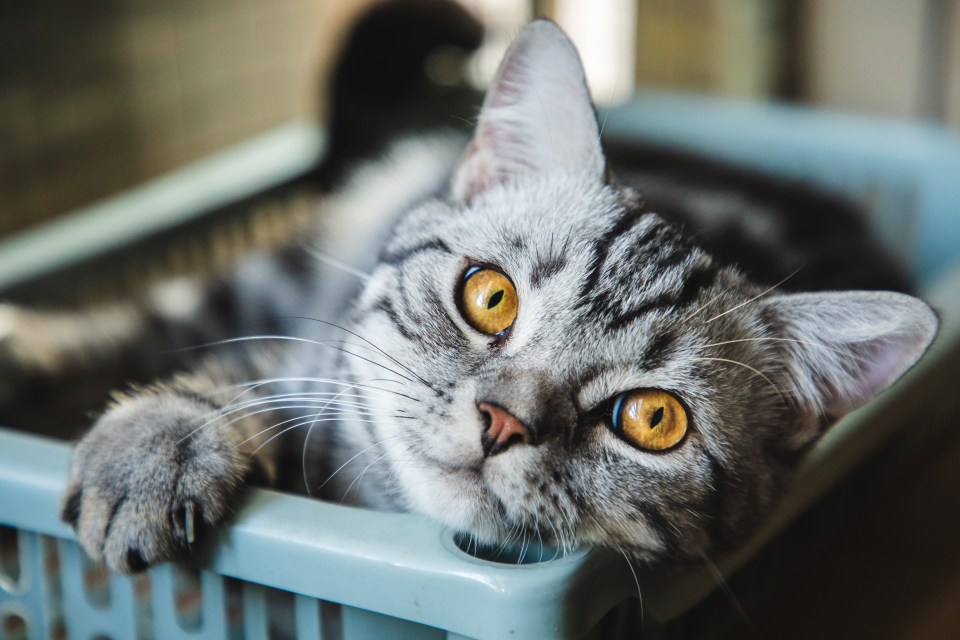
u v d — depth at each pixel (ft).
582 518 1.23
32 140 2.24
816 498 1.38
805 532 1.46
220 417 1.26
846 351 1.28
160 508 1.18
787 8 2.77
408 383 1.27
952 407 1.70
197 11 2.60
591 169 1.33
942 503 1.61
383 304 1.34
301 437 1.39
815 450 1.35
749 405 1.28
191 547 1.17
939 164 2.05
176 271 1.99
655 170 1.91
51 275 1.83
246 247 2.03
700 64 2.99
